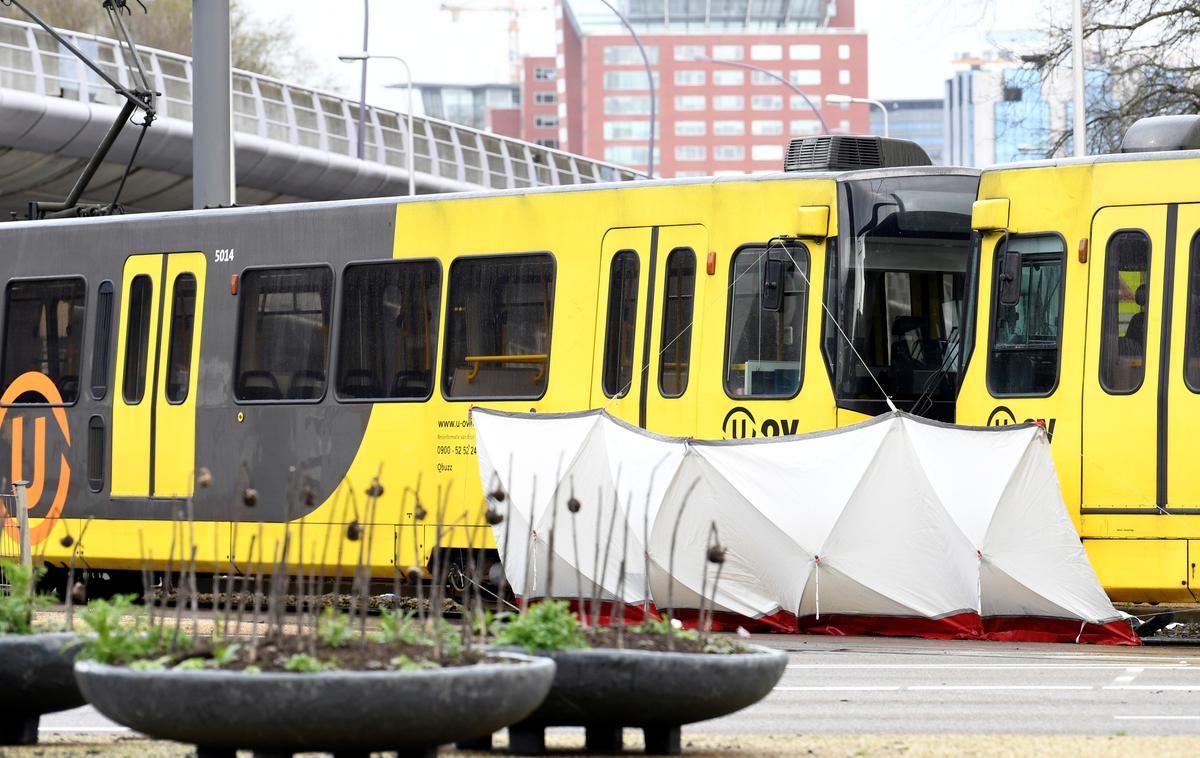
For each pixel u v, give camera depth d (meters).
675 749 25.67
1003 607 43.34
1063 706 32.22
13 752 25.53
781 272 46.59
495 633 25.73
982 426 44.00
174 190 137.38
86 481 56.41
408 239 51.72
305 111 148.25
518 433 46.59
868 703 32.81
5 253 58.75
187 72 133.62
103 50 126.81
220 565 53.84
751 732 29.12
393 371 51.53
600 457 45.62
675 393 47.59
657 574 44.81
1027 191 45.06
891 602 43.66
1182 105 96.44
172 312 55.41
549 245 49.59
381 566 51.06
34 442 57.53
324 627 23.62
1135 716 30.77
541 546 45.62
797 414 46.31
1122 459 43.47
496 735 27.77
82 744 26.72
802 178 46.97
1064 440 43.97
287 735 20.92
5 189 132.50
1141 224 43.78
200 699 20.83
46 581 58.66
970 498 42.97
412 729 21.11
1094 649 42.03
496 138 164.00
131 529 55.44
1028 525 42.91
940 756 25.39
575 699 24.69
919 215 46.62
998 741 27.09
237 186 143.38
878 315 46.31
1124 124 97.88
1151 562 43.03
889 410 45.94
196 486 54.31
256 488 53.34
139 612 25.02
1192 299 43.22
